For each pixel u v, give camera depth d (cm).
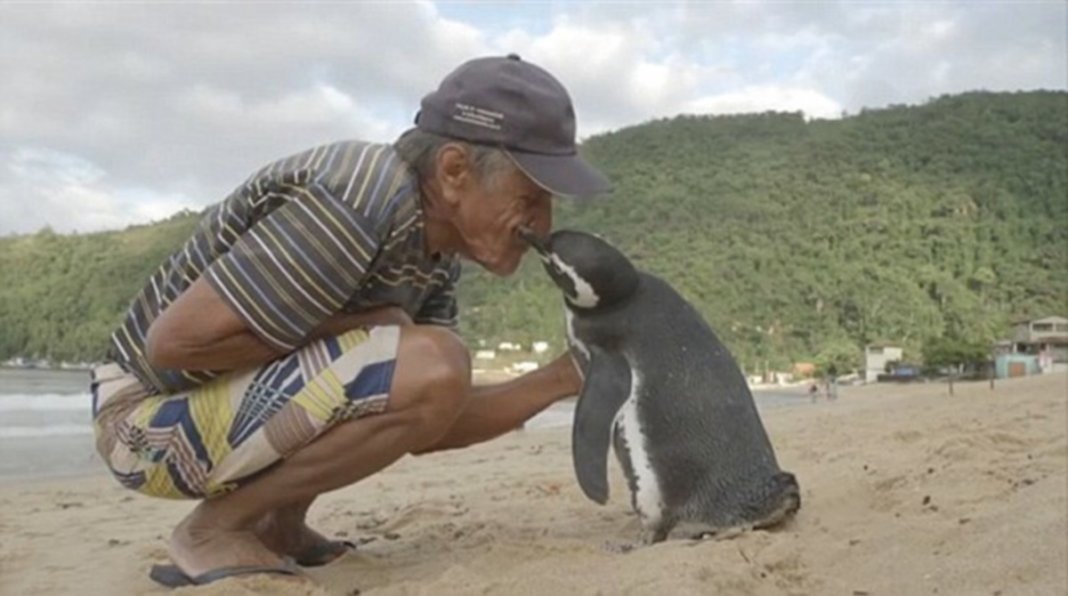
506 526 232
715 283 5662
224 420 169
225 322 162
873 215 6512
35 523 280
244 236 165
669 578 168
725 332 5250
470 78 168
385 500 309
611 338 203
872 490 238
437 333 172
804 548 190
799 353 5194
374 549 213
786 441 424
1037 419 455
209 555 176
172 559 180
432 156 170
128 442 175
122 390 179
